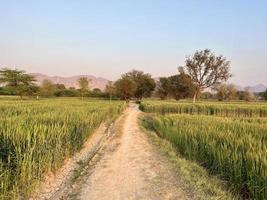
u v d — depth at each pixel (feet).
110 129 67.67
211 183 25.73
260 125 42.88
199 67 181.88
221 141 32.22
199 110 116.26
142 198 22.59
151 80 319.27
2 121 33.88
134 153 39.81
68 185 25.61
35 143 25.07
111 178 27.71
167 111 122.21
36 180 23.67
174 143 44.42
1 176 20.20
